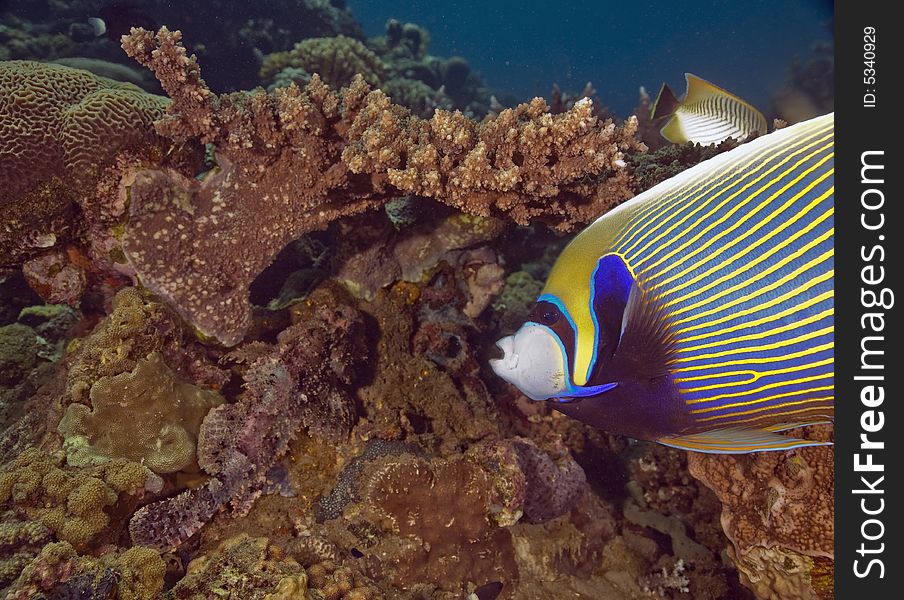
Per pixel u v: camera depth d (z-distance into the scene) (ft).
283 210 1.91
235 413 1.73
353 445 1.87
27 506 1.45
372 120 1.79
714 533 2.34
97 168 1.77
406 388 2.22
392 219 2.40
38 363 2.65
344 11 8.74
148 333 1.74
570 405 1.23
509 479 1.82
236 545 1.50
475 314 2.60
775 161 1.04
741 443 1.13
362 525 1.73
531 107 1.83
